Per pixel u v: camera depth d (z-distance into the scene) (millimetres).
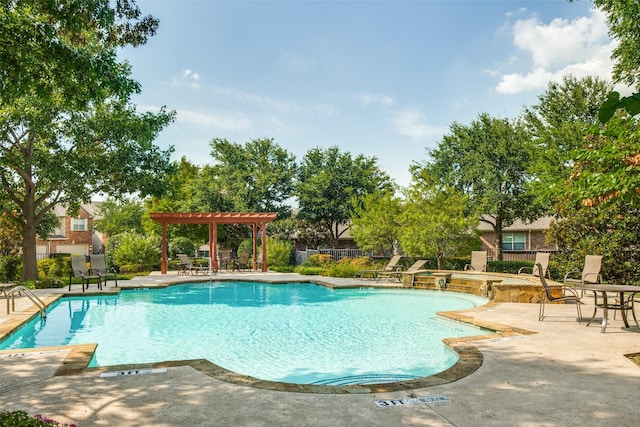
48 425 2621
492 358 5352
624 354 5496
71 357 5480
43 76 4766
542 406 3734
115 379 4559
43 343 7922
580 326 7508
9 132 17359
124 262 23953
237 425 3355
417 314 10688
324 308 11836
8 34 4141
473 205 25500
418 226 19859
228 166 35469
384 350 7168
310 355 6895
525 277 12844
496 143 25562
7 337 7422
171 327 9344
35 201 18547
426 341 7793
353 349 7262
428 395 4039
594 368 4898
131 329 9172
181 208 35031
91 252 38750
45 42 4309
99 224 43531
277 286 17578
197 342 7918
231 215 22938
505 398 3943
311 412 3623
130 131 18406
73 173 17406
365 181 36156
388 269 17906
